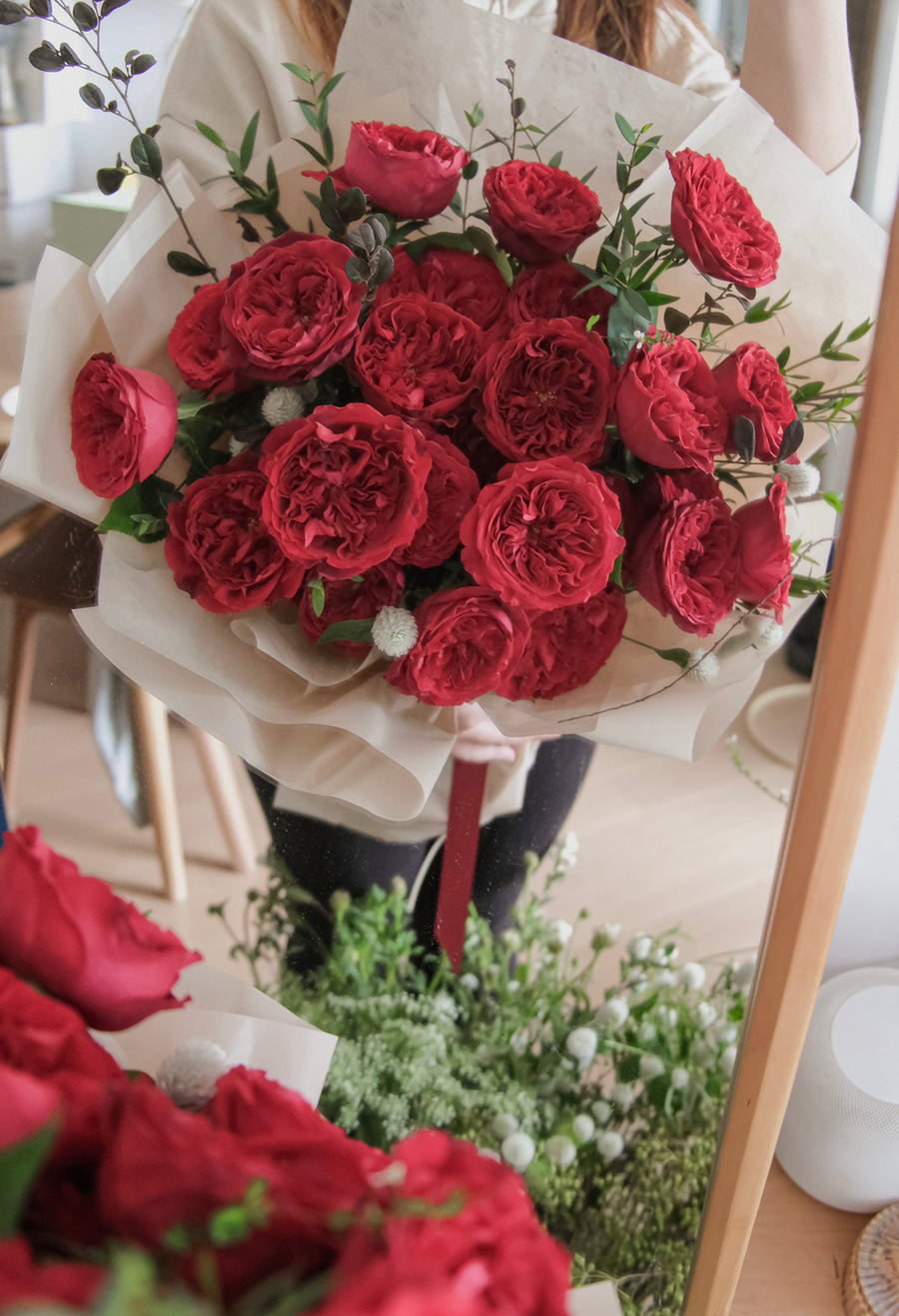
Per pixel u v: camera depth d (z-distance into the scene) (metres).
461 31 0.52
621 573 0.49
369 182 0.49
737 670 0.51
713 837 0.55
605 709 0.52
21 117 0.52
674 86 0.50
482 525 0.43
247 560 0.49
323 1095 0.59
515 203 0.47
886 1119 0.60
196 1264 0.27
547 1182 0.58
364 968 0.62
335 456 0.44
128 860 0.62
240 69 0.54
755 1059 0.48
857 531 0.39
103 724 0.59
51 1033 0.32
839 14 0.48
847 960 0.75
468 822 0.58
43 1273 0.25
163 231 0.52
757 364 0.48
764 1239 0.63
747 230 0.48
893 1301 0.58
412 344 0.47
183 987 0.49
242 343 0.46
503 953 0.60
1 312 0.53
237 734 0.54
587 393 0.46
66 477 0.51
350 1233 0.27
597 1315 0.56
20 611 0.57
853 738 0.41
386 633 0.47
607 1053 0.59
